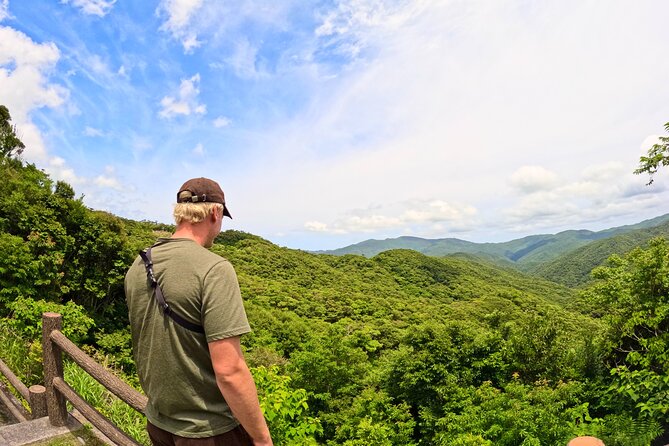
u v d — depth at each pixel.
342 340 26.89
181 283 1.25
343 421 20.47
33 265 12.58
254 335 38.03
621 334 11.01
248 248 105.12
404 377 20.77
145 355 1.33
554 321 18.20
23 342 6.39
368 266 119.19
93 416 2.58
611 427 7.41
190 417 1.29
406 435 18.33
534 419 10.88
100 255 18.19
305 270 100.44
